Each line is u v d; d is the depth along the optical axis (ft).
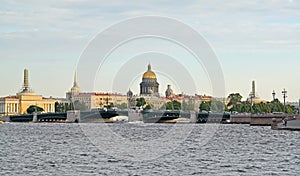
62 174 189.57
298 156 246.06
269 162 221.25
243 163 218.38
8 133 518.37
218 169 199.82
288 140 362.33
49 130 586.04
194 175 185.16
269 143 335.88
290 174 185.16
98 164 215.92
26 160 234.79
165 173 190.19
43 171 197.77
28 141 381.40
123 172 193.06
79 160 231.91
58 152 275.80
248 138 393.70
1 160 235.40
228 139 383.04
